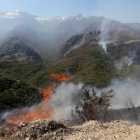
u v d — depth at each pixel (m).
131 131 3.40
